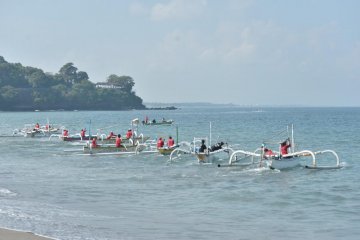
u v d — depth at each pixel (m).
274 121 153.62
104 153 57.16
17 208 25.83
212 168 43.75
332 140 77.12
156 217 24.36
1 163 50.34
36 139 84.50
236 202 28.50
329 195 30.77
